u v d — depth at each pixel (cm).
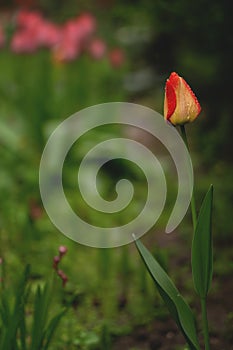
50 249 647
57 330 513
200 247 363
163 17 927
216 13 846
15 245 657
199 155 890
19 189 782
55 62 952
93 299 575
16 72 1027
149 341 520
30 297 552
